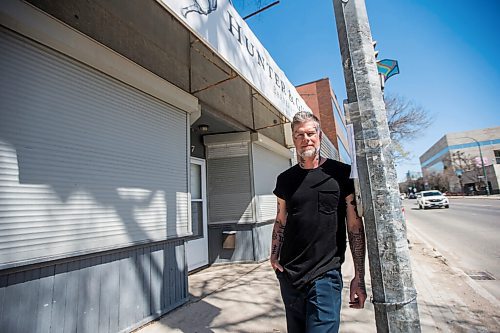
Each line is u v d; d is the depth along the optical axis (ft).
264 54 16.39
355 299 5.43
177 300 12.61
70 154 8.86
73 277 8.55
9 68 7.54
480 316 10.90
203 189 22.17
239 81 22.15
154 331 10.16
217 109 18.52
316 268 5.45
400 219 4.48
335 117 52.54
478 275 16.62
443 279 15.85
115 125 10.59
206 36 9.96
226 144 22.95
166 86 13.02
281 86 19.20
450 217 51.06
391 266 4.30
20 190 7.48
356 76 4.91
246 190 22.25
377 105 4.76
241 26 13.34
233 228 21.94
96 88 9.96
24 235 7.44
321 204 5.65
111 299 9.62
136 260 10.81
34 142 7.93
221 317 11.30
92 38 9.75
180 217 13.43
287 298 5.92
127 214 10.62
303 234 5.66
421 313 11.23
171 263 12.57
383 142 4.64
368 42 5.02
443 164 210.38
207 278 17.75
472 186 172.65
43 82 8.31
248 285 15.79
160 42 13.46
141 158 11.63
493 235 29.76
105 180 9.93
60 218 8.35
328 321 5.08
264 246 22.98
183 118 14.57
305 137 6.00
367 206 4.58
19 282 7.28
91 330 8.84
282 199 6.49
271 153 26.76
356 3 5.11
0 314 6.82
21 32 7.77
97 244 9.29
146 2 12.77
